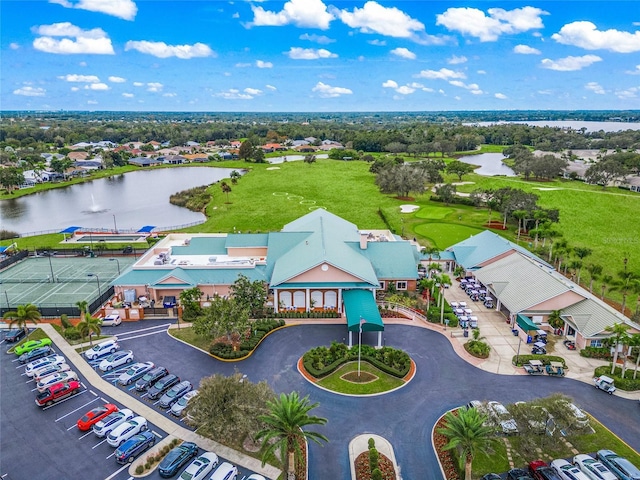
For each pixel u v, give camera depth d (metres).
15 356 58.91
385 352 56.94
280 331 64.88
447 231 116.69
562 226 122.12
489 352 59.38
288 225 96.75
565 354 59.28
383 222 128.00
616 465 38.88
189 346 61.09
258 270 74.56
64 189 192.88
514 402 49.22
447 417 38.12
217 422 40.25
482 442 36.12
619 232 116.56
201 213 146.75
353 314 60.84
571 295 64.31
